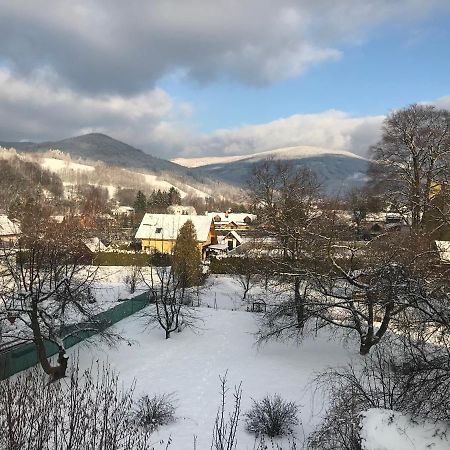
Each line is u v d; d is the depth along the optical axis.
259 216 32.56
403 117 34.69
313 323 25.25
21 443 7.15
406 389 9.66
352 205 31.08
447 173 32.78
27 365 18.36
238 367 20.56
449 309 11.53
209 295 36.75
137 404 15.67
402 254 18.69
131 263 45.75
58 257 21.44
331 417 11.60
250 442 13.50
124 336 25.02
